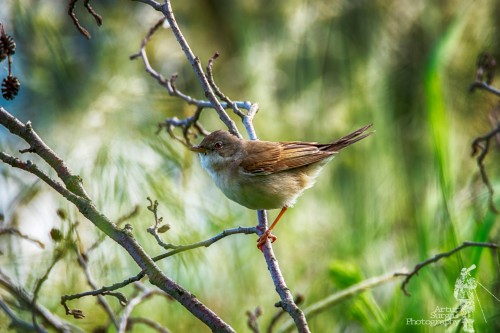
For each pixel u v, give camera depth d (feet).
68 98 35.32
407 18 42.47
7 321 28.89
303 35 43.09
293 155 32.83
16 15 36.55
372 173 39.68
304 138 40.93
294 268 37.91
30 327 25.93
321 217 39.58
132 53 38.27
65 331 27.09
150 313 33.60
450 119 38.22
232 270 35.60
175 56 42.91
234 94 42.93
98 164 31.32
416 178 38.99
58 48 36.70
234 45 45.19
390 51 42.63
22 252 29.58
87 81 35.96
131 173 31.48
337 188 40.16
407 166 39.45
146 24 41.01
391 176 39.37
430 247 32.37
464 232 33.32
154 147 33.12
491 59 32.65
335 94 42.24
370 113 40.93
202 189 35.86
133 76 36.99
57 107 35.17
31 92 36.32
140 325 33.17
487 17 40.98
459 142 39.24
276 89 42.42
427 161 39.14
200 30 45.06
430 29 41.50
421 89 41.01
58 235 23.61
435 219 32.76
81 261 26.37
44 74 36.19
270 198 32.40
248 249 37.04
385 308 35.35
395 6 42.88
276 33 43.57
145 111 34.76
